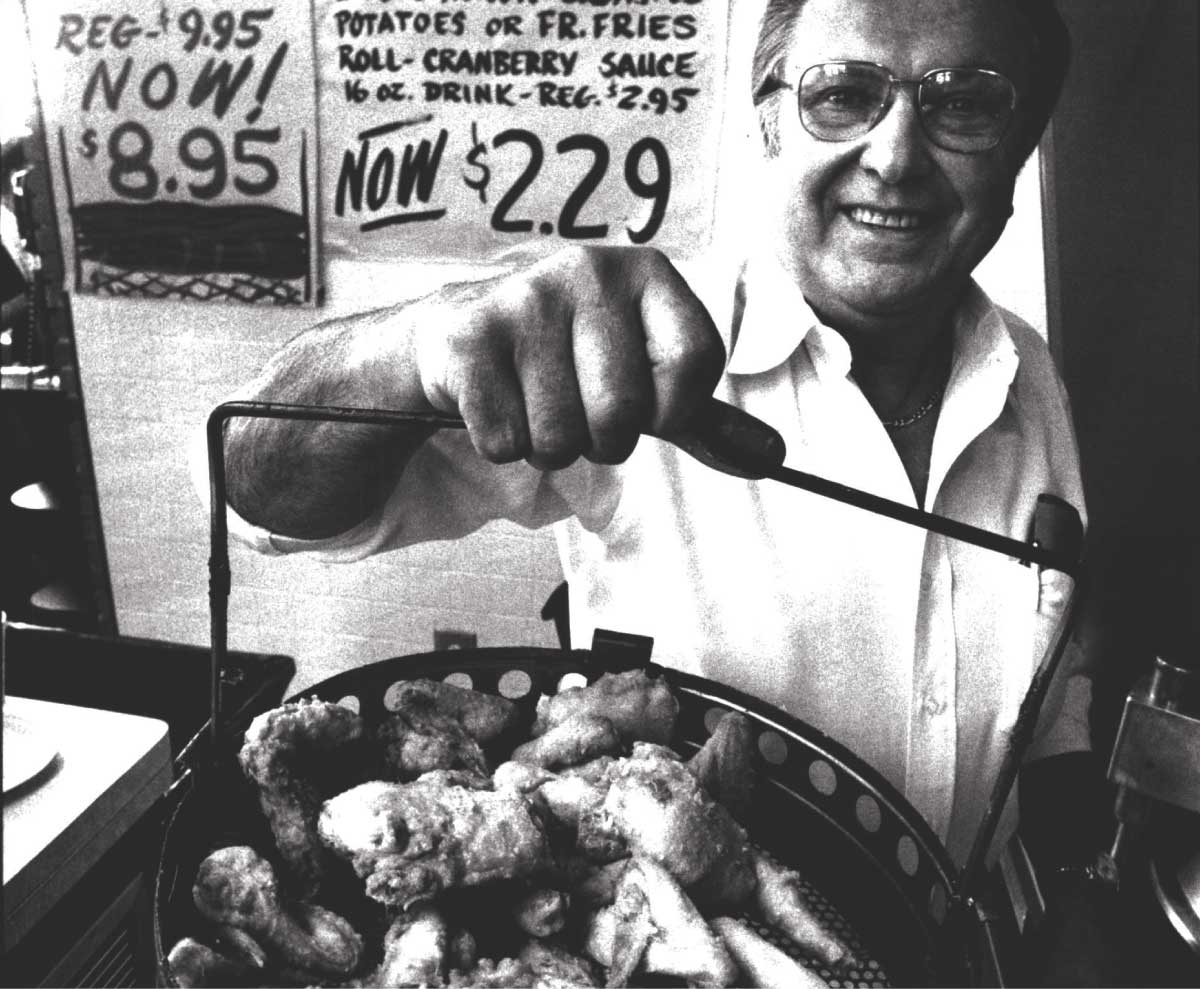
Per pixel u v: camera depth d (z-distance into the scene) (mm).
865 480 1342
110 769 1045
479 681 1101
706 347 701
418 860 817
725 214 2066
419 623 2418
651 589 1412
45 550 2459
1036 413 1489
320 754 932
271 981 791
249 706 976
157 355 2350
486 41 2035
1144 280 1893
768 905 915
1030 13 1218
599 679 1070
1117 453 1997
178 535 2455
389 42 2070
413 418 705
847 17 1191
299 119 2148
